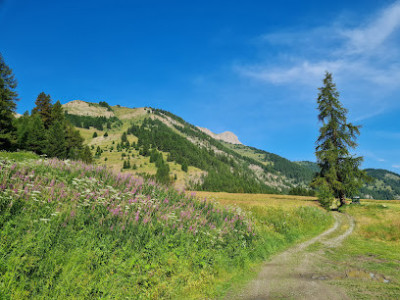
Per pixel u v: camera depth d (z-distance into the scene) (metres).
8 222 5.01
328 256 9.13
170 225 7.43
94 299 4.23
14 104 43.03
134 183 10.25
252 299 5.15
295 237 12.58
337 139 31.92
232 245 8.16
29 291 4.00
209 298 5.18
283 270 7.33
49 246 4.85
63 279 4.34
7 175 7.05
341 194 29.66
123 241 5.87
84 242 5.36
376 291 5.52
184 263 6.17
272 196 41.94
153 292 4.90
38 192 6.07
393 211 21.16
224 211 11.48
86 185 8.08
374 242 11.96
